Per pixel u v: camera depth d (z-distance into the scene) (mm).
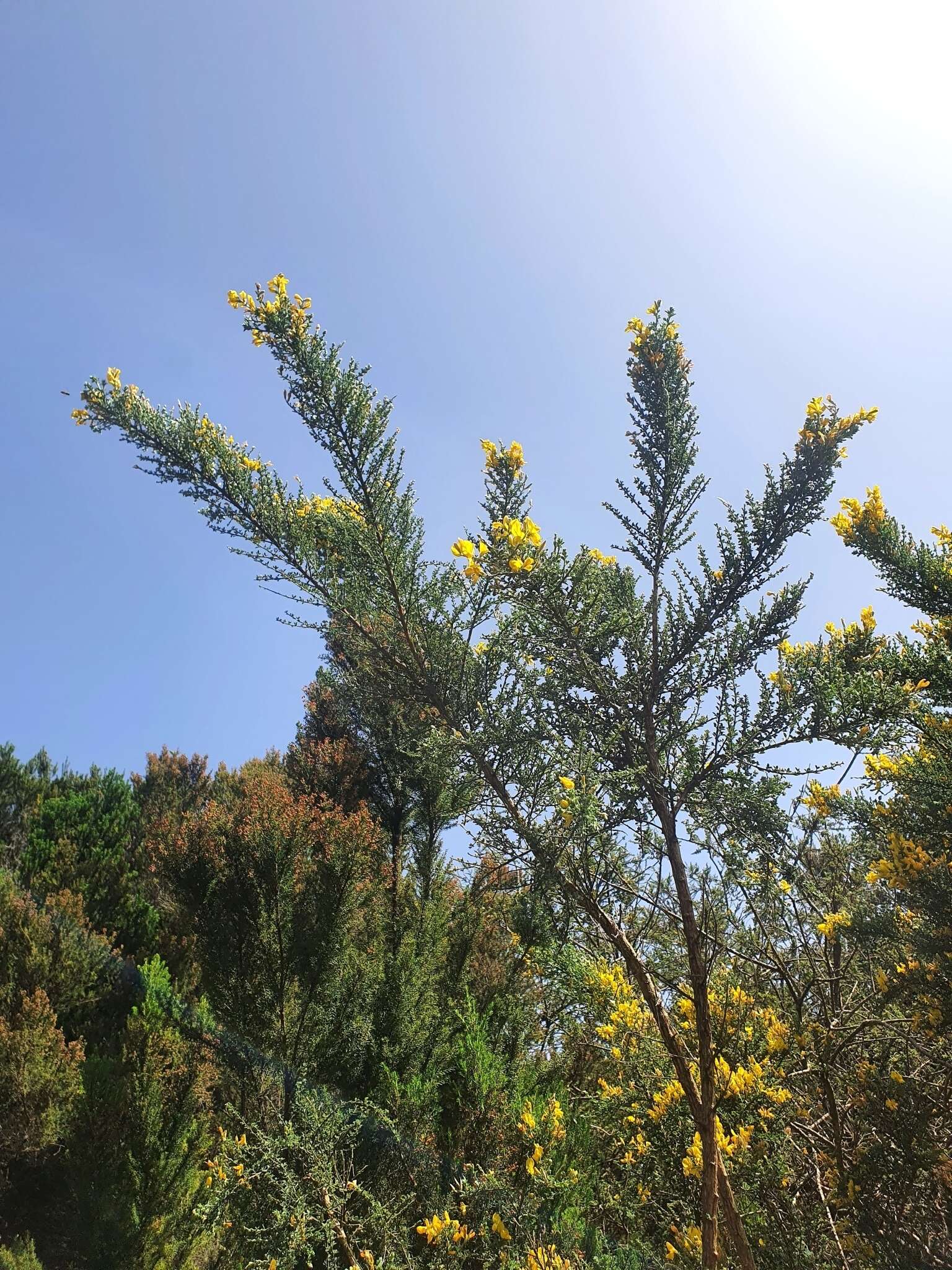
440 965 6535
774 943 4422
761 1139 3285
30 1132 5973
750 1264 2604
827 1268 3256
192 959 8266
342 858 6004
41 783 13195
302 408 3445
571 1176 3879
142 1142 5121
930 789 3293
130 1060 5562
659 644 3320
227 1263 4992
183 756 15430
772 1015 4027
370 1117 4535
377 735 4707
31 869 9453
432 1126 4570
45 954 7711
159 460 3561
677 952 4363
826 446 3010
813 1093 4070
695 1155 3150
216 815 6367
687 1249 3113
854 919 3385
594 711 3221
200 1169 5355
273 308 3422
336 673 4164
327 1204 3623
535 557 3031
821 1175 3779
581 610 3160
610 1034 3621
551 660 3166
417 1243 3855
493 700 3281
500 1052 5539
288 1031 5625
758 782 2773
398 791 7555
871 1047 4297
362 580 3434
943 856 3123
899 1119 3438
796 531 3076
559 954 3352
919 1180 3441
